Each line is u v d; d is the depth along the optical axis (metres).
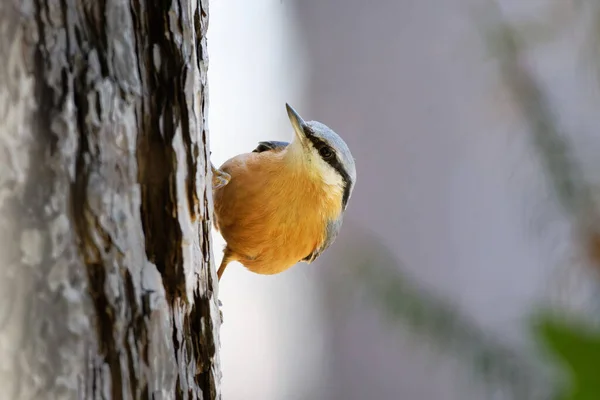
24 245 3.54
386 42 4.30
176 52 3.85
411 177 4.34
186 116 3.85
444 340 4.02
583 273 3.97
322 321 4.37
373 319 4.28
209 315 3.87
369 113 4.39
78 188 3.72
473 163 4.21
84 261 3.74
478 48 4.08
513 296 4.20
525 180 4.03
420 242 4.37
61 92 3.65
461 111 4.21
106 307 3.83
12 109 3.50
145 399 3.84
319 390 4.52
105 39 3.83
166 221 3.84
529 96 4.02
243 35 4.16
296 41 4.40
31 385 3.54
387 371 4.37
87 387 3.72
